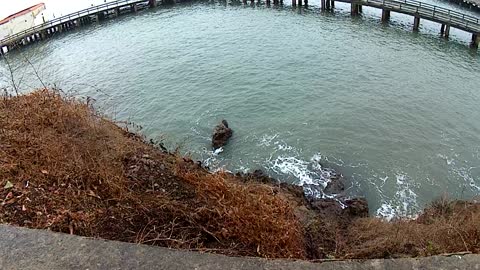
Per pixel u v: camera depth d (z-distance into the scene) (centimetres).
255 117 2439
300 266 422
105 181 675
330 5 4369
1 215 581
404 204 1812
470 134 2216
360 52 3180
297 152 2145
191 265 427
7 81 2850
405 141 2186
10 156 702
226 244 601
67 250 448
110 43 3744
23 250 450
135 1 4600
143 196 671
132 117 2495
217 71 2988
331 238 1041
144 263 430
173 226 596
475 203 1570
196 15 4350
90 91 2825
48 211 600
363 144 2178
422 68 2894
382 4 3784
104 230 581
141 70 3091
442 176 1959
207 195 707
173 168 819
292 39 3494
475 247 743
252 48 3347
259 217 662
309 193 1847
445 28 3438
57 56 3550
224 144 2214
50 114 855
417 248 860
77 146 773
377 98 2550
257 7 4484
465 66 2912
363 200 1772
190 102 2616
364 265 420
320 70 2919
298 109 2484
